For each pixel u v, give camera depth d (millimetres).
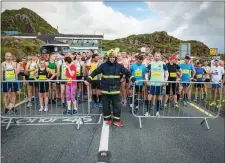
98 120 6949
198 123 6809
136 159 4422
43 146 5016
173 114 7699
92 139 5410
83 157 4496
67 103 7590
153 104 7582
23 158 4457
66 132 5898
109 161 4336
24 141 5297
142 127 6332
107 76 6367
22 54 32812
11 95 8102
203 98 10930
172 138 5508
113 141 5281
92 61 8578
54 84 9148
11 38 44219
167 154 4645
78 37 61719
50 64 8914
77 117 6855
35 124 6598
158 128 6262
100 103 8492
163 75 7422
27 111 7945
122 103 9078
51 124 6586
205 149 4902
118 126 6375
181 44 16578
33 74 8398
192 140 5398
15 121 6664
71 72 7461
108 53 6352
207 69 12062
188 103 9727
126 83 8664
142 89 8234
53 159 4418
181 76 9641
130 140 5348
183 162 4332
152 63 7496
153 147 4969
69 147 4957
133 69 7969
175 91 8594
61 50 31234
